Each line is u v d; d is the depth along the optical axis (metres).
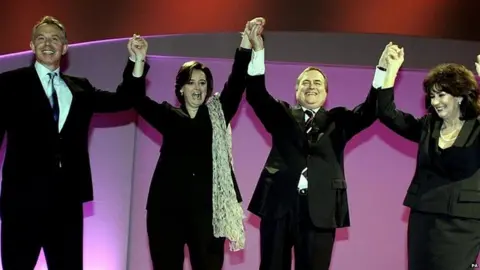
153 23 3.87
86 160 2.73
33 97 2.63
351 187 3.55
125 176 3.45
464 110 2.61
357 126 2.94
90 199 2.73
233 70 2.90
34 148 2.61
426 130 2.71
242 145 3.52
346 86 3.56
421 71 3.61
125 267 3.41
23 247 2.58
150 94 3.47
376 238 3.53
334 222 2.78
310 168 2.82
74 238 2.65
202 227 2.78
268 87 3.52
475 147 2.54
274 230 2.83
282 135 2.90
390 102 2.79
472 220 2.50
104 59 3.48
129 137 3.46
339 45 3.60
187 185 2.78
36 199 2.59
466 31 4.05
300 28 3.91
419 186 2.64
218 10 3.88
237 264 3.46
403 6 3.97
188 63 2.96
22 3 3.82
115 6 3.86
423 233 2.59
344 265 3.51
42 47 2.68
